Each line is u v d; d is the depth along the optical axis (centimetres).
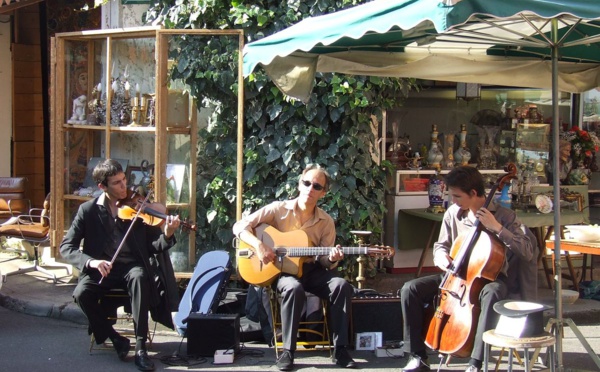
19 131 1097
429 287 540
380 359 586
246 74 520
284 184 729
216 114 760
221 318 580
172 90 754
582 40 497
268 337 610
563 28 547
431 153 824
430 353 604
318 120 725
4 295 757
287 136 728
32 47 1094
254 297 630
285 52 490
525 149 859
